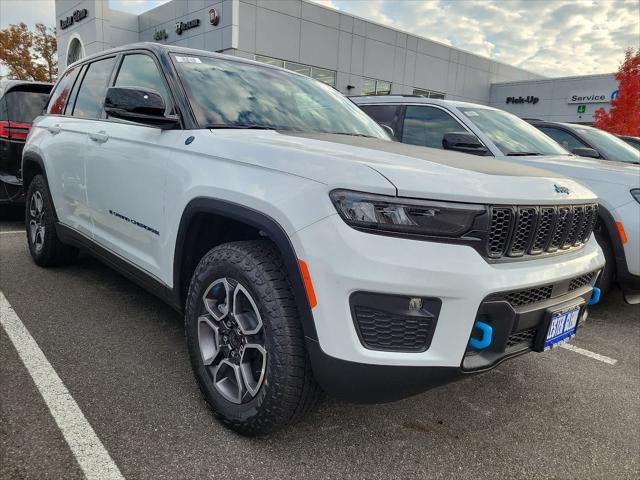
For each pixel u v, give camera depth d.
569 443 2.33
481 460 2.15
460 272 1.73
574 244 2.34
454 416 2.49
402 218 1.71
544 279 1.99
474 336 1.85
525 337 2.06
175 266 2.45
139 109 2.42
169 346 2.94
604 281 4.04
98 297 3.69
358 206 1.72
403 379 1.77
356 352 1.74
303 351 1.91
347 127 3.13
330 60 21.14
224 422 2.16
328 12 20.66
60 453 1.94
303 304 1.81
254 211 1.97
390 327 1.74
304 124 2.89
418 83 25.19
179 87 2.64
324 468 2.00
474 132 4.75
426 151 2.39
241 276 2.03
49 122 4.14
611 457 2.24
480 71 28.36
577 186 2.38
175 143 2.49
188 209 2.29
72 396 2.34
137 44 3.19
